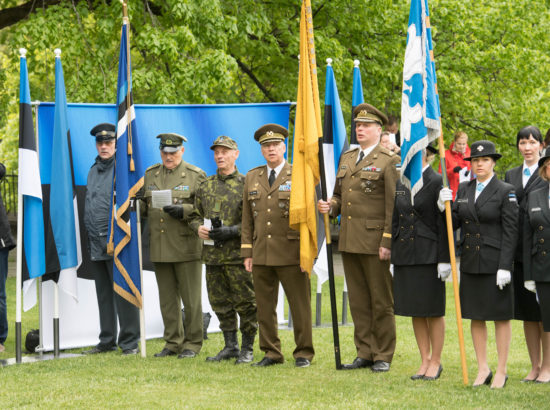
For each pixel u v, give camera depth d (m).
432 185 6.48
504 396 5.84
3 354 8.12
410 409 5.45
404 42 17.45
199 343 7.84
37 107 8.22
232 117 9.13
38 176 7.70
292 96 17.55
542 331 6.50
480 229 6.22
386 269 6.91
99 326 8.62
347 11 16.92
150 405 5.65
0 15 16.14
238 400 5.79
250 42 16.39
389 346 6.99
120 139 7.65
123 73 7.73
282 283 7.16
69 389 6.20
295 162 6.99
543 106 21.11
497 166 21.88
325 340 8.59
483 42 19.09
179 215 7.54
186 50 13.77
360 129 7.00
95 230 7.96
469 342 8.41
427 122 6.35
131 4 13.39
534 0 20.16
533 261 6.11
